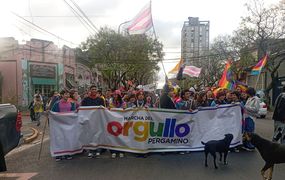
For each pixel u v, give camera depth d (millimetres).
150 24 16719
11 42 33062
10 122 7035
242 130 9516
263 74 38719
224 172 7176
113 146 8891
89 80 48375
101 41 39562
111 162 8219
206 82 57656
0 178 7008
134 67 41594
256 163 7980
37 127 17359
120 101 11719
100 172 7277
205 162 7746
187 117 9102
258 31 30625
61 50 37469
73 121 8789
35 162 8477
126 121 8844
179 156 8812
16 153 9859
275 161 6281
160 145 8977
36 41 34156
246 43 34031
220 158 8148
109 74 42812
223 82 13203
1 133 6641
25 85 32688
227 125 9305
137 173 7148
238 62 33750
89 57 42219
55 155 8594
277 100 8891
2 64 32594
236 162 8094
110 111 8922
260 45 30938
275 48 30844
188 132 9133
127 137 8828
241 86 11984
